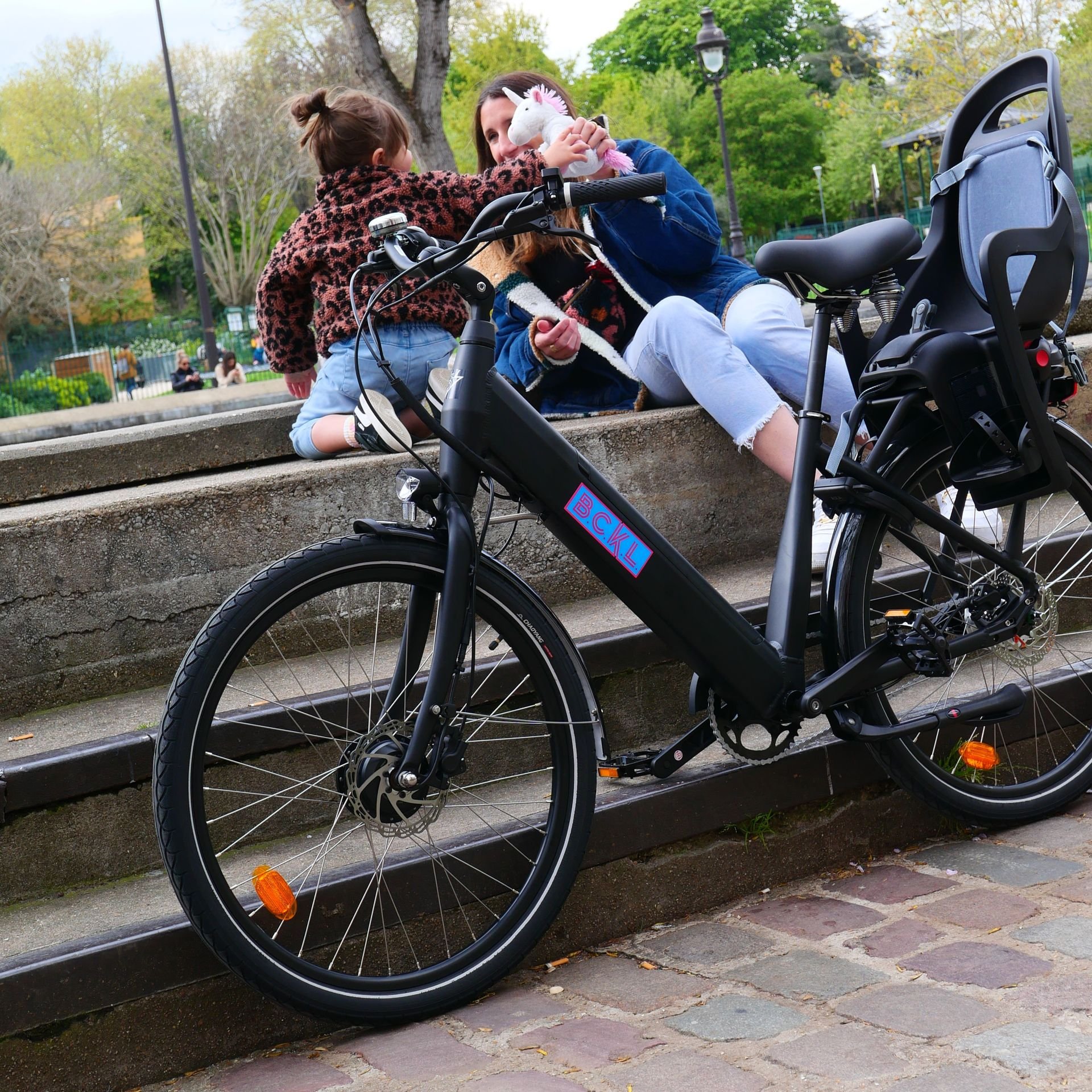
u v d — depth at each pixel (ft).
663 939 7.30
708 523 10.49
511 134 9.41
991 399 7.64
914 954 6.66
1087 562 9.36
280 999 6.16
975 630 8.05
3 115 155.33
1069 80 95.35
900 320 8.14
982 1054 5.51
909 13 86.94
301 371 10.91
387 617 9.05
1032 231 7.33
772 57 223.10
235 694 7.71
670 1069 5.71
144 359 136.26
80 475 10.46
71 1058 6.01
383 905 6.73
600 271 10.78
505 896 7.06
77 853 7.04
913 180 173.37
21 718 8.40
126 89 151.94
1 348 137.28
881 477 7.84
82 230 142.51
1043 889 7.33
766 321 9.88
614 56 227.61
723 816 7.66
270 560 9.14
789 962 6.75
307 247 9.96
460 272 6.63
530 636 6.94
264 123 148.05
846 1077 5.47
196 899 5.96
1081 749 8.63
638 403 10.70
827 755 8.01
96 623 8.67
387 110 10.09
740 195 195.31
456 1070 5.93
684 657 7.30
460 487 6.70
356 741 6.48
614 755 7.84
